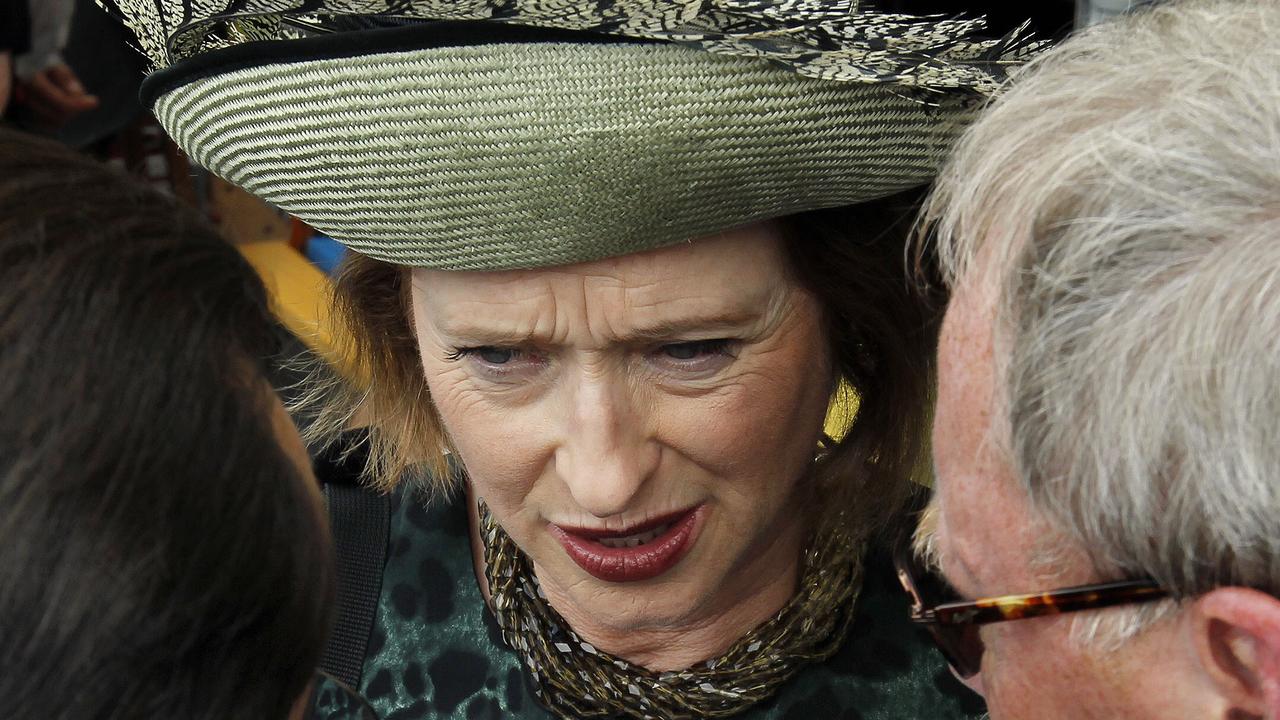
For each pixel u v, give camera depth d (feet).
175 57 2.73
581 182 2.49
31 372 1.66
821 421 3.29
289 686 2.02
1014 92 2.32
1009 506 2.28
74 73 7.29
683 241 2.69
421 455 3.79
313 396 4.09
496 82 2.39
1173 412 1.92
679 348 2.92
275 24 2.68
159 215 1.88
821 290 3.02
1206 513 1.93
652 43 2.35
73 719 1.71
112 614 1.68
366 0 2.40
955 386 2.34
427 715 3.71
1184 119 2.00
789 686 3.52
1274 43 2.09
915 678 3.53
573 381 2.93
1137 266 1.96
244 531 1.81
